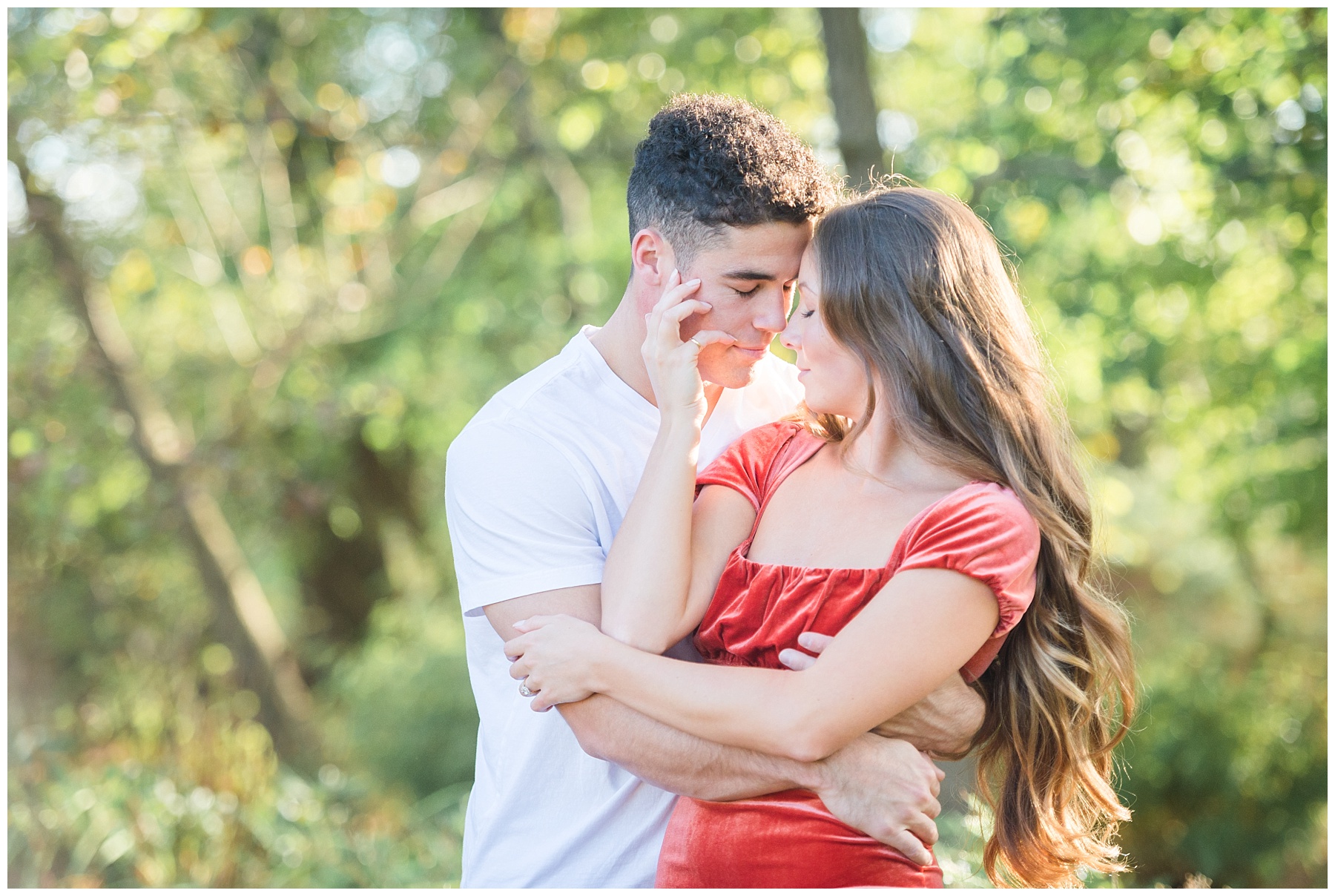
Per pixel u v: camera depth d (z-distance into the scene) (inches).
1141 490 409.1
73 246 330.6
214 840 211.5
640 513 79.3
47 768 235.3
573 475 84.0
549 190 386.3
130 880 207.6
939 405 74.4
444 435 382.6
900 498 75.6
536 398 87.0
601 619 78.5
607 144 350.3
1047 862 82.1
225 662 388.2
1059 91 270.2
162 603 403.2
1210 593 392.5
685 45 321.4
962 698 75.0
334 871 197.5
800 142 84.7
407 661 359.3
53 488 327.9
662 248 83.7
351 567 468.8
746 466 85.3
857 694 69.0
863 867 72.6
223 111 308.5
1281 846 323.6
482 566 83.4
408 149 350.0
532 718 85.9
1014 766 82.8
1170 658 363.9
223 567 356.2
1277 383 310.5
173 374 388.8
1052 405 81.6
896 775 71.3
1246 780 328.8
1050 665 77.8
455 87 347.3
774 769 72.2
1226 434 334.3
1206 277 288.0
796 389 100.3
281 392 374.3
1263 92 256.4
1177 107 270.1
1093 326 291.7
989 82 288.8
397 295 390.3
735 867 74.9
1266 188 263.9
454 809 231.6
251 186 376.8
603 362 88.7
